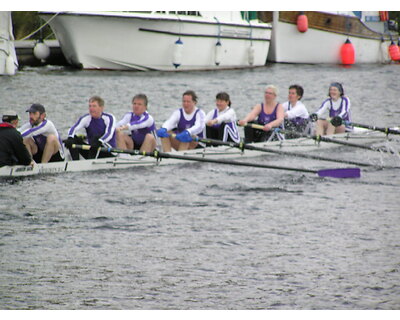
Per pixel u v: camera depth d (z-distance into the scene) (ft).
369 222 99.71
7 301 72.13
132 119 139.85
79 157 135.23
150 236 92.94
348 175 130.21
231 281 77.97
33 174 122.93
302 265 82.53
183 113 141.90
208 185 122.52
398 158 152.87
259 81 318.24
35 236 91.86
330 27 403.13
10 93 253.24
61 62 383.04
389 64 416.46
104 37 332.39
